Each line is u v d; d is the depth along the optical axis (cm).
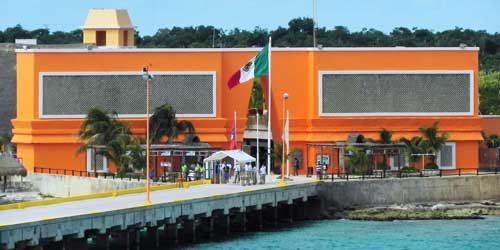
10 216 14375
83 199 16888
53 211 14988
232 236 17212
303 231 17838
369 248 16350
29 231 13350
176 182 19550
